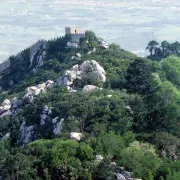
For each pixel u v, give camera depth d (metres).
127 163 150.25
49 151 159.88
